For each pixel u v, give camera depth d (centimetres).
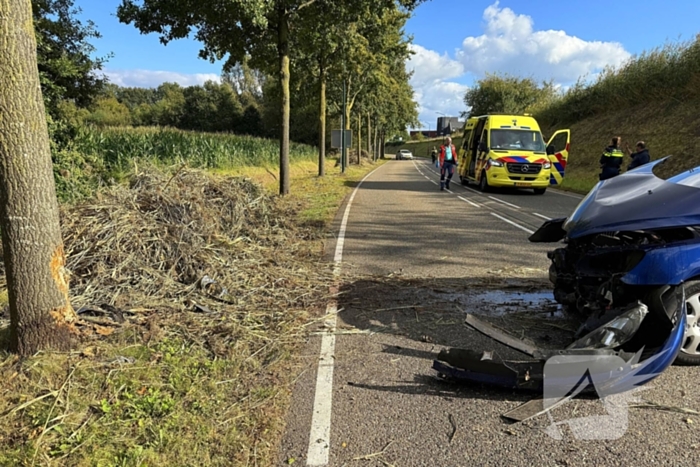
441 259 745
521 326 476
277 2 1283
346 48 1969
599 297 403
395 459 280
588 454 281
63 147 1084
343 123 2714
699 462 272
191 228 634
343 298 557
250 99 7362
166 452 281
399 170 3522
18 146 347
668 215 370
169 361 382
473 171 1986
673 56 2370
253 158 2233
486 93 5562
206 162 1752
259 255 679
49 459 272
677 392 346
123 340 409
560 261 469
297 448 290
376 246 834
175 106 6209
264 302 532
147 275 530
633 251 371
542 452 284
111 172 1227
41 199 363
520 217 1168
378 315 505
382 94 3603
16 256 360
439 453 285
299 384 365
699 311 372
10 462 269
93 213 580
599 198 436
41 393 331
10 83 336
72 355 372
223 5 1130
